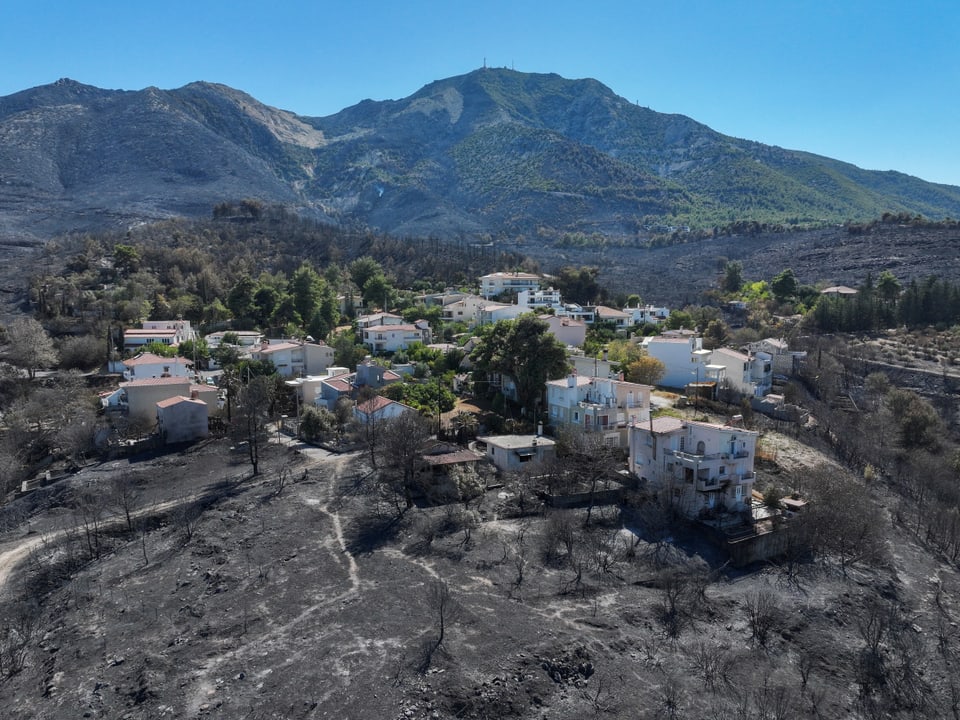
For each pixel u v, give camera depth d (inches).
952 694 1968.5
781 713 1752.0
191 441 3742.6
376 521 2691.9
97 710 1648.6
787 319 6535.4
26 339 4756.4
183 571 2320.4
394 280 7795.3
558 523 2568.9
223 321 6117.1
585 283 6934.1
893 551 2832.2
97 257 7613.2
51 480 3302.2
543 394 3789.4
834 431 4018.2
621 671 1868.8
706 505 2805.1
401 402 3730.3
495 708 1679.4
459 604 2096.5
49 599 2250.2
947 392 4697.3
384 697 1667.1
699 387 4320.9
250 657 1823.3
